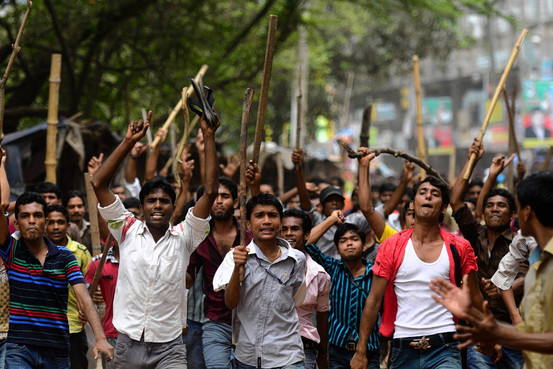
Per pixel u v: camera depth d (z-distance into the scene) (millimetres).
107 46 21328
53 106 11883
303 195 10805
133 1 19562
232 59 22375
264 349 7422
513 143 12805
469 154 9266
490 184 9961
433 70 66562
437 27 40156
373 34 41875
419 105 12445
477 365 8469
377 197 17500
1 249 7641
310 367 8625
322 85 42031
